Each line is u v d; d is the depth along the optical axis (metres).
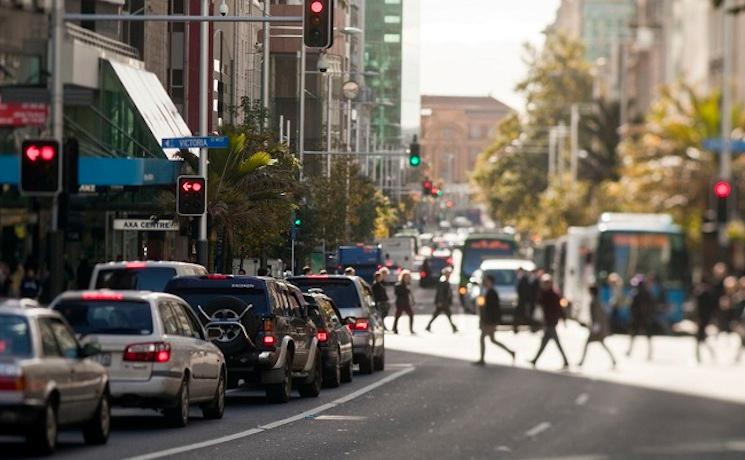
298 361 59.62
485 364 82.06
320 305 67.19
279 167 101.94
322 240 157.12
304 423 49.91
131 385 44.91
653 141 130.62
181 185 78.75
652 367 78.81
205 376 49.03
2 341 37.56
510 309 135.88
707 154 119.44
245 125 108.94
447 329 125.25
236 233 100.38
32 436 37.53
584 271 130.88
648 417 50.50
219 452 40.38
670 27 164.25
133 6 118.94
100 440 41.72
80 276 94.00
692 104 123.56
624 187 140.38
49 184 58.06
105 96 99.00
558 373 75.00
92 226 98.75
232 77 141.50
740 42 117.12
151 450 40.50
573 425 48.19
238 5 153.25
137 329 45.31
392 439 44.41
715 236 82.62
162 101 108.25
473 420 50.78
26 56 93.94
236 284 56.22
